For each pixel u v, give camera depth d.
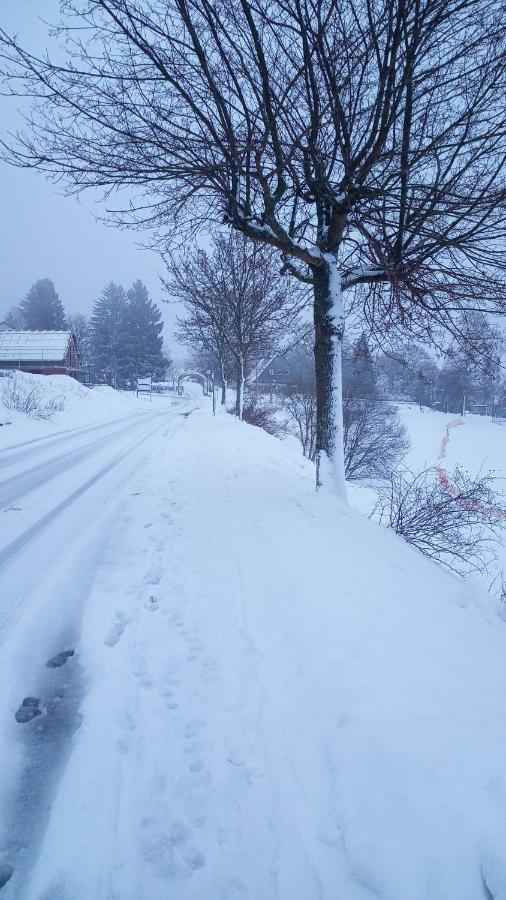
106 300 71.81
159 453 11.02
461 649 2.44
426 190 4.78
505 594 5.54
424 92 4.25
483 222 4.65
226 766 2.10
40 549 4.74
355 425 22.47
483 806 1.50
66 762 2.13
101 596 3.70
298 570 3.61
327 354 5.51
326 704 2.20
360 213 4.84
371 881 1.46
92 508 6.26
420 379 7.01
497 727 1.83
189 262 15.32
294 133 4.53
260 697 2.47
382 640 2.55
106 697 2.55
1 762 2.11
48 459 10.31
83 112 4.19
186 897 1.57
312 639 2.71
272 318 15.02
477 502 6.33
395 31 3.68
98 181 4.80
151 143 4.44
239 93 3.95
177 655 2.92
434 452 25.23
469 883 1.33
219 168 4.41
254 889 1.58
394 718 1.95
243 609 3.36
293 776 1.97
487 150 4.44
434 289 5.19
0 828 1.82
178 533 5.05
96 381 67.44
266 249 6.99
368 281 5.62
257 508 5.49
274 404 24.52
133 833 1.80
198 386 88.00
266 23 4.01
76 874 1.65
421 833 1.50
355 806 1.70
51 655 2.95
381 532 4.46
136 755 2.17
